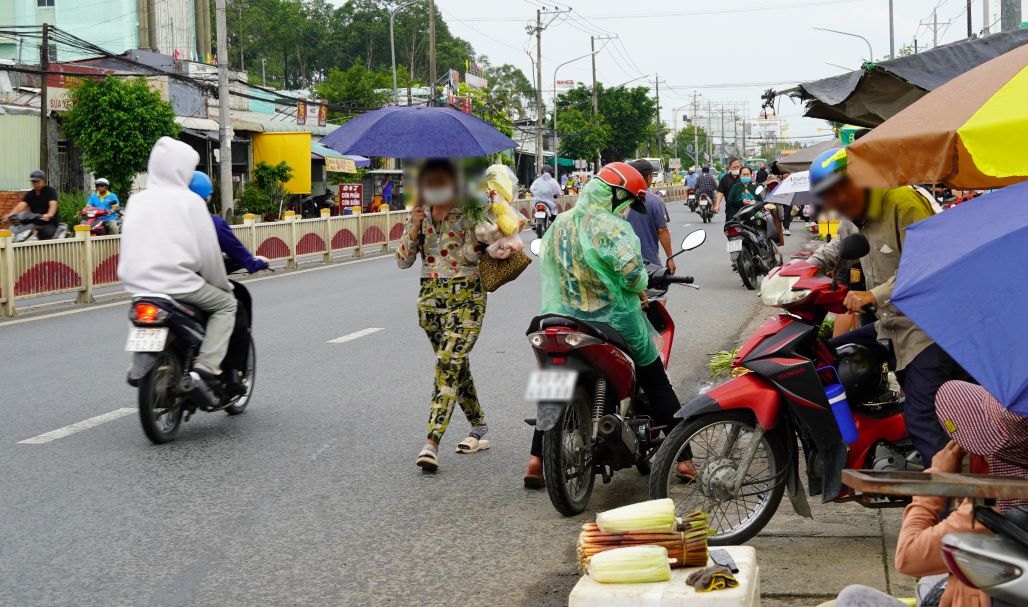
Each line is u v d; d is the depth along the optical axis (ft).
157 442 23.02
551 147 265.13
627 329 17.95
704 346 35.14
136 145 96.68
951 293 8.13
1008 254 8.04
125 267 22.62
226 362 24.36
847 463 15.58
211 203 106.42
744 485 16.33
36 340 37.73
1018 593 7.56
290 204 125.08
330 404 27.09
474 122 20.98
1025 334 7.70
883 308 15.25
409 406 26.81
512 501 19.12
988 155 10.77
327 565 15.92
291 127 132.46
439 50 353.31
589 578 11.96
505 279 20.99
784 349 15.58
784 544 16.46
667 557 11.98
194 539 17.06
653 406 19.02
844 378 15.62
